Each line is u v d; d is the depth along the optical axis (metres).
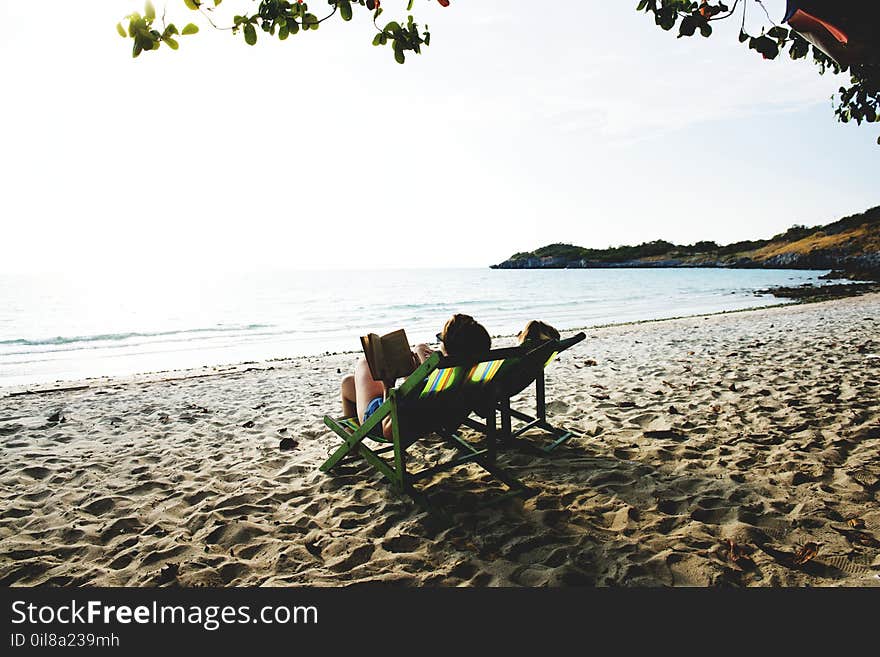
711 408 5.52
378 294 48.34
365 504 3.62
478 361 3.17
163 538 3.22
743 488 3.56
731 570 2.65
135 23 2.20
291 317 27.47
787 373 7.06
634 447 4.48
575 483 3.78
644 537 2.99
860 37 1.70
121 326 23.64
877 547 2.77
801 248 130.75
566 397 6.41
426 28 2.66
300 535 3.23
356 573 2.78
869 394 5.65
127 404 7.09
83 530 3.32
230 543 3.16
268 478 4.19
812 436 4.45
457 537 3.10
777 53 2.80
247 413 6.44
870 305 21.44
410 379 3.19
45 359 14.51
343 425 4.24
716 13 2.80
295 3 2.51
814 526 3.02
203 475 4.27
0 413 6.63
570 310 29.72
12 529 3.36
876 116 3.75
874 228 116.00
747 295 39.66
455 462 3.67
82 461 4.64
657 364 8.52
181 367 12.97
